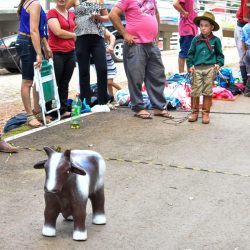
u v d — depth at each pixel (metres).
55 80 7.95
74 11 8.27
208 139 7.12
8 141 6.92
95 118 8.16
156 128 7.64
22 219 4.56
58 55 7.93
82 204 4.01
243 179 5.60
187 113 8.68
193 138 7.16
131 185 5.37
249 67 10.14
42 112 7.70
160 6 21.38
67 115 8.34
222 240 4.20
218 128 7.72
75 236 4.11
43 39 7.65
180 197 5.08
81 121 7.98
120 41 17.44
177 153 6.48
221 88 9.99
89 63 8.54
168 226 4.44
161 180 5.53
